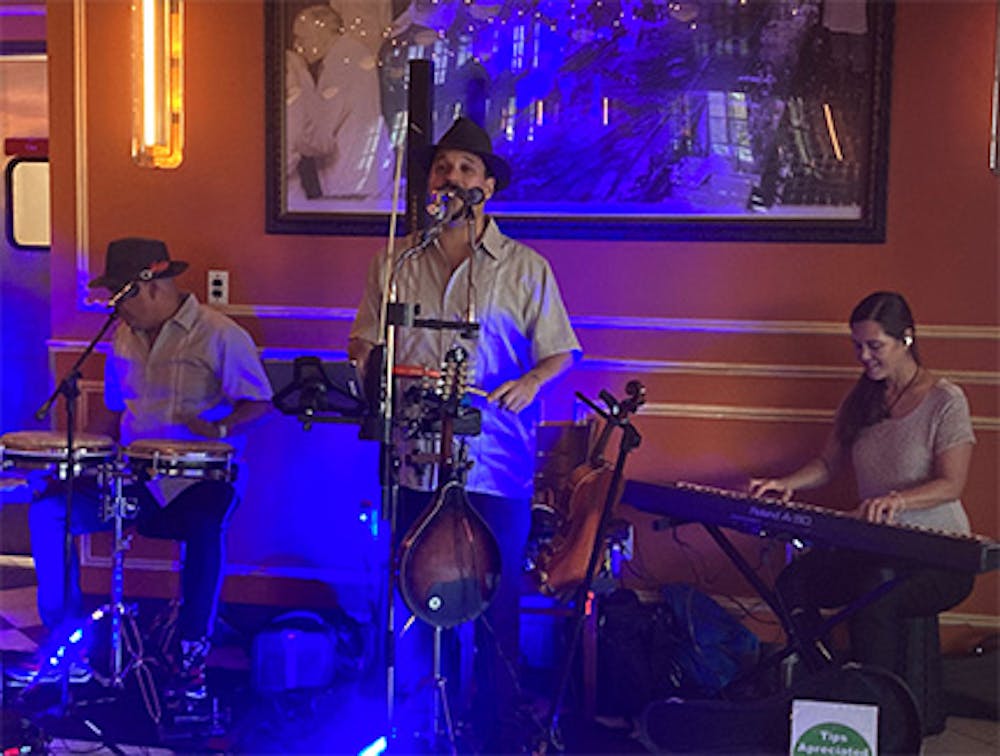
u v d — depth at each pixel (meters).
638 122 4.00
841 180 3.93
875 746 2.86
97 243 4.38
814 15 3.90
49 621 3.60
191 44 4.26
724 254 4.02
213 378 3.76
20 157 5.38
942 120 3.89
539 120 4.04
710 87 3.96
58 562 3.60
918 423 3.44
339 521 4.27
